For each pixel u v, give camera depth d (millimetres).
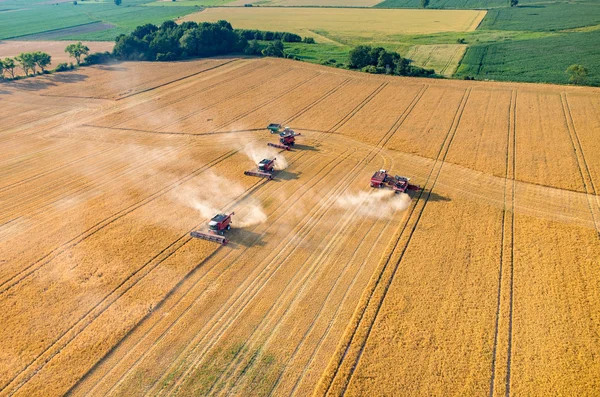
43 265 31250
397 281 29094
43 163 48562
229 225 35500
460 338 24594
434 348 23969
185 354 23953
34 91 78062
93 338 25000
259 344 24547
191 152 51062
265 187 42469
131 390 21922
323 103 68500
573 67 72875
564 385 21719
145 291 28578
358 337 24641
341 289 28719
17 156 50531
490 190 41375
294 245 33344
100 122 61719
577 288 28266
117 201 40031
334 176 44656
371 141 53406
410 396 21281
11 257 32188
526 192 40906
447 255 31672
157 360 23609
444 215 37031
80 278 29828
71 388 22031
